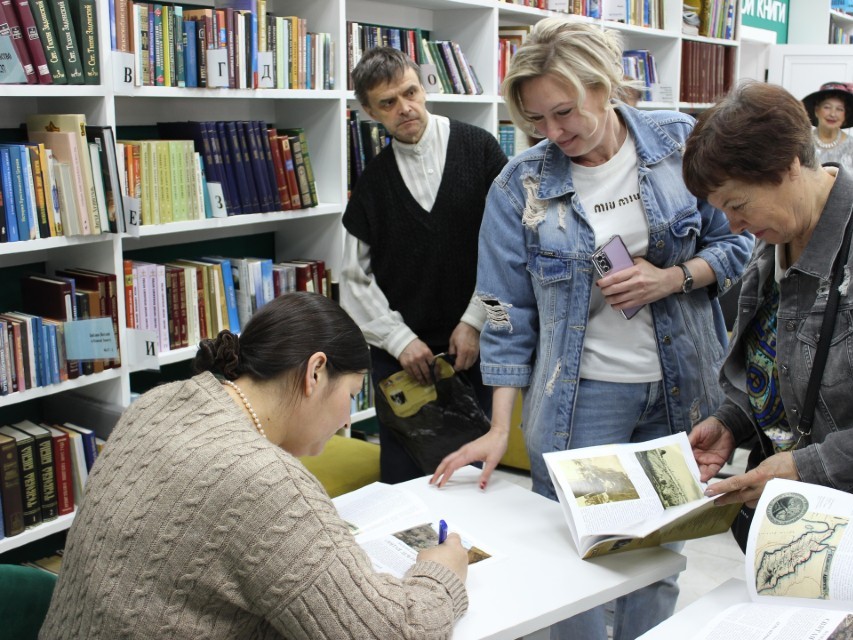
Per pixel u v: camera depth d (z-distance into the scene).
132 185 2.71
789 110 1.38
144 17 2.63
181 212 2.88
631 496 1.62
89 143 2.53
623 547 1.58
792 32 7.98
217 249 3.49
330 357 1.38
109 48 2.52
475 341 2.71
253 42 2.95
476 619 1.39
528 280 2.07
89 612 1.22
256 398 1.37
